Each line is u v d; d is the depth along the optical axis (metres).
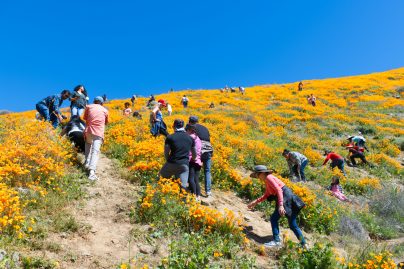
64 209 6.50
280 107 33.88
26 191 6.71
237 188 10.10
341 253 7.54
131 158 9.95
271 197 7.58
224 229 6.57
